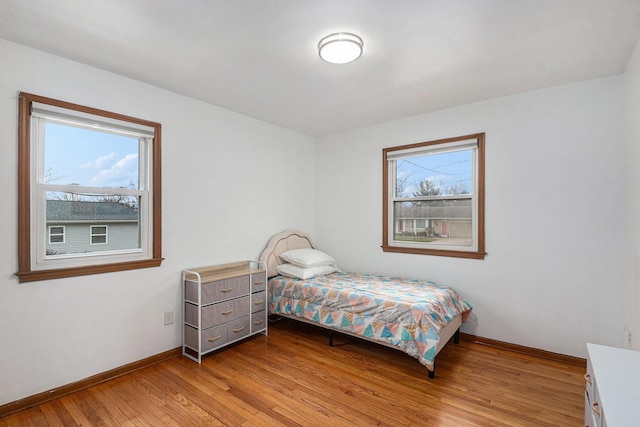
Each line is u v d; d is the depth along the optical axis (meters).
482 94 2.94
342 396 2.21
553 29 1.87
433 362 2.40
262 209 3.74
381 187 3.85
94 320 2.38
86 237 2.39
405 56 2.20
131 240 2.65
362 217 4.03
